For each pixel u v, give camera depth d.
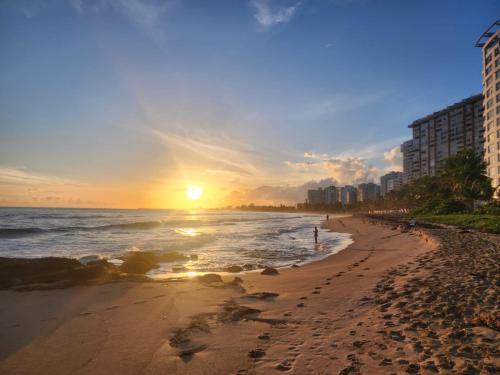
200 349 5.35
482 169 58.00
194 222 76.69
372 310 6.70
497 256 11.73
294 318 6.72
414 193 102.31
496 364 4.07
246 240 33.56
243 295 9.01
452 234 22.69
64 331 6.35
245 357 4.95
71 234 39.59
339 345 5.08
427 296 7.10
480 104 121.06
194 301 8.48
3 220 66.44
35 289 9.91
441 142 138.62
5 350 5.47
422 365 4.16
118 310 7.75
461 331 5.12
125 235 38.34
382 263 13.92
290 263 18.20
